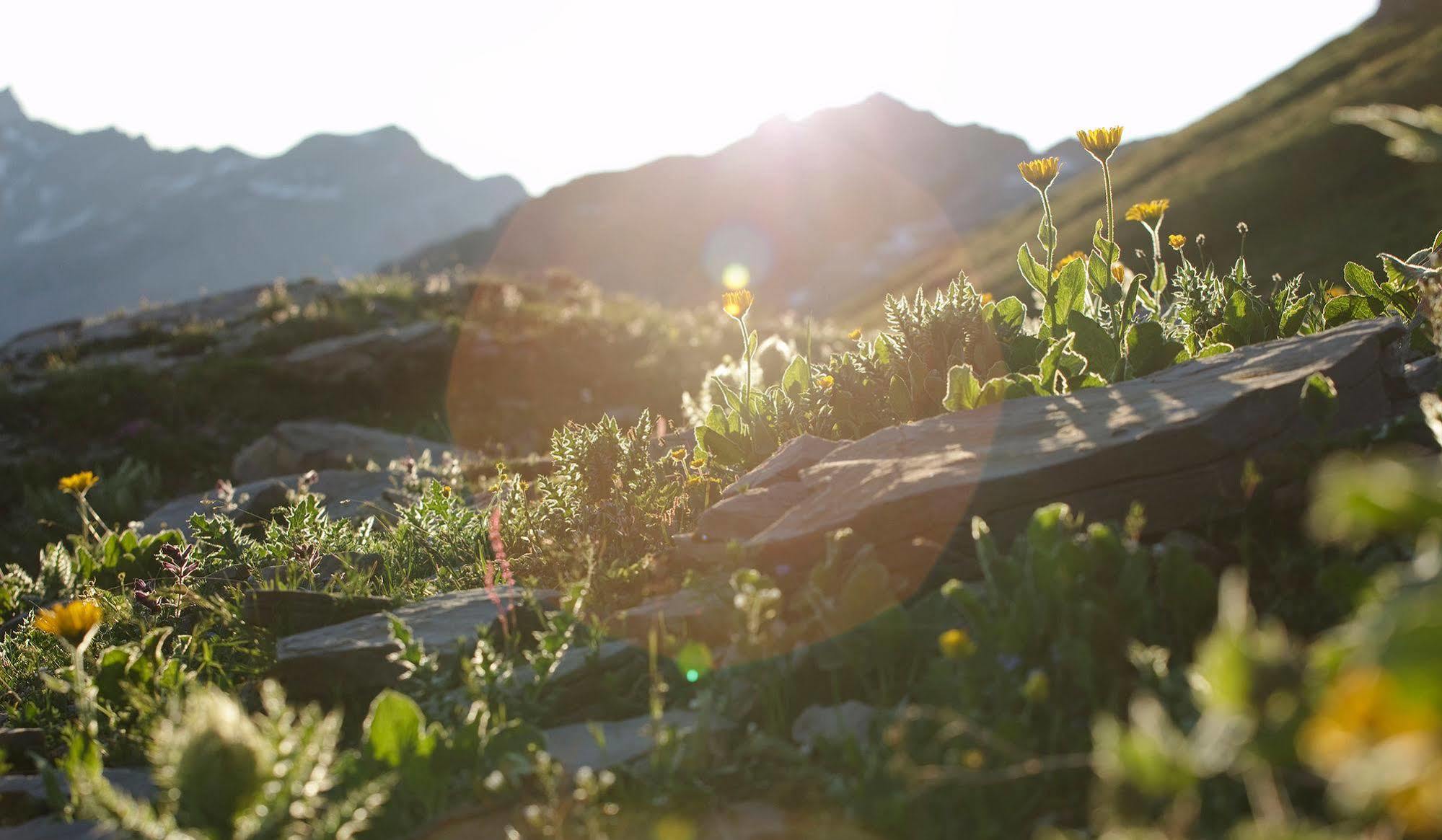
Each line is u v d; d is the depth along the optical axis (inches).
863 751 96.5
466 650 136.4
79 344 787.4
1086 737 90.0
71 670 158.7
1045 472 129.0
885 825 85.5
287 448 516.1
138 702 135.5
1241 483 125.3
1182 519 127.9
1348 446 123.7
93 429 609.6
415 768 103.0
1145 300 205.5
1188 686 89.7
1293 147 1378.0
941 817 87.0
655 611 134.7
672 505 180.5
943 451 144.7
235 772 80.6
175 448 596.1
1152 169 2065.7
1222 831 75.9
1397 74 1576.0
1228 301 205.3
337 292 898.7
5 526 501.0
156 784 121.9
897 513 131.0
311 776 91.6
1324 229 1133.1
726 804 98.4
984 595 116.0
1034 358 189.8
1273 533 120.9
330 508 322.7
